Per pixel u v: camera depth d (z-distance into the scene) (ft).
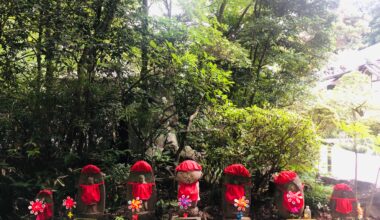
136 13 17.30
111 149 16.75
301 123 15.84
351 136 16.31
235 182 14.26
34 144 14.96
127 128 18.20
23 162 16.05
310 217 14.47
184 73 15.47
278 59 22.17
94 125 16.92
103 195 14.08
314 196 16.72
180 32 16.85
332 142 19.51
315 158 16.81
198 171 13.93
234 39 24.18
